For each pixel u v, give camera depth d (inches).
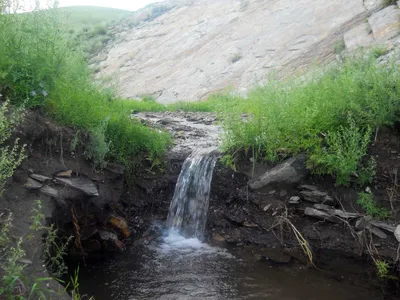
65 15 307.3
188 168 302.8
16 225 179.8
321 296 198.2
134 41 1371.8
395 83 272.2
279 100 287.3
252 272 223.3
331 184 263.1
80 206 236.2
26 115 223.6
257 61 927.7
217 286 207.9
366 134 251.9
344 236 243.4
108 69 1267.2
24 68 230.5
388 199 247.8
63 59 267.9
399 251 224.1
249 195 275.9
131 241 261.3
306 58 813.2
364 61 354.9
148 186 296.4
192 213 290.0
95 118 269.9
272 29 1012.5
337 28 852.6
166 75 1098.7
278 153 281.4
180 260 238.1
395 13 674.8
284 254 241.9
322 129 272.4
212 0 1381.6
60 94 249.0
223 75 951.6
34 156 224.8
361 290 204.4
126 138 296.7
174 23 1363.2
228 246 256.8
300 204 263.1
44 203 203.5
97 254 241.1
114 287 205.6
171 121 489.4
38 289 140.3
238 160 292.5
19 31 247.6
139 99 934.4
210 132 417.4
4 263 149.0
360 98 274.8
